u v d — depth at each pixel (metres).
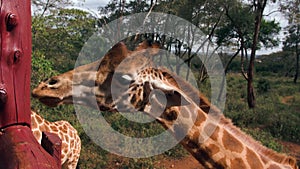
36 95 2.86
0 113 1.16
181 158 9.86
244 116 14.98
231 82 30.88
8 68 1.16
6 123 1.16
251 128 13.94
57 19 17.55
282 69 46.25
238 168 3.00
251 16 22.50
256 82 33.16
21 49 1.18
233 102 18.48
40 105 10.55
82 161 8.83
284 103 22.14
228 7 21.47
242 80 32.38
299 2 20.86
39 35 16.47
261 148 3.22
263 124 14.63
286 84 32.88
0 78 1.15
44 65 12.03
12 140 1.12
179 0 21.19
